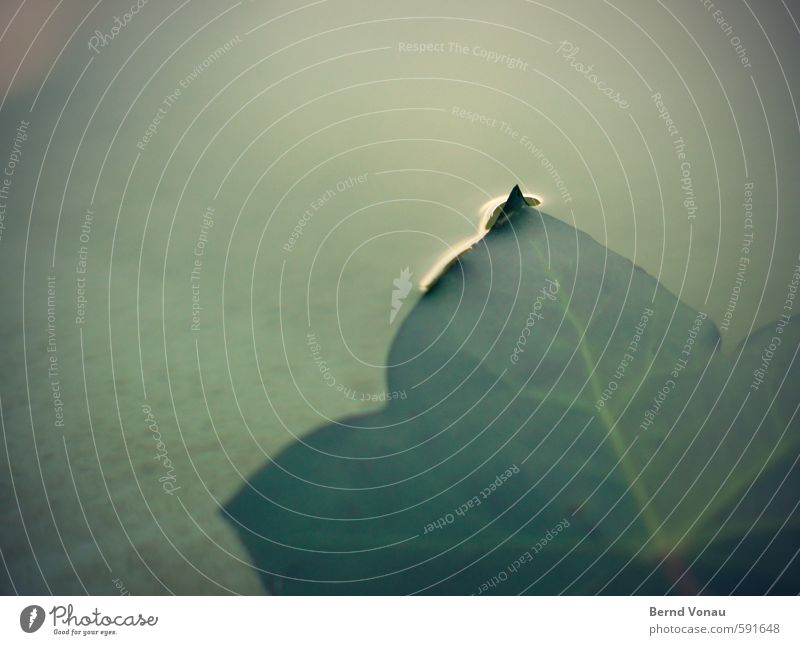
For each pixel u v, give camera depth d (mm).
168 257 2188
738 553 1560
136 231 2254
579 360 1900
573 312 1983
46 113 2564
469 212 2227
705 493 1649
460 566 1580
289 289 2104
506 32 2781
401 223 2217
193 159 2432
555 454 1745
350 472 1753
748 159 2285
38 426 1851
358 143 2445
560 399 1838
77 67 2707
